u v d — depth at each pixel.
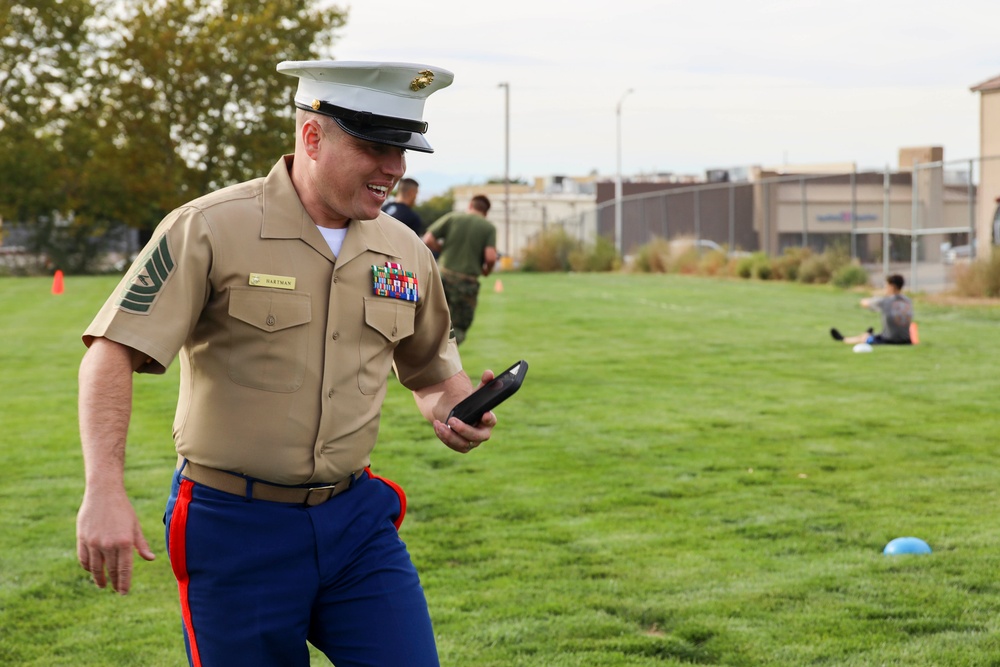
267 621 2.48
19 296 22.80
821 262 27.98
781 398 9.83
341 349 2.56
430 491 6.39
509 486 6.52
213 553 2.49
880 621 4.24
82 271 37.88
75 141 38.44
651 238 38.44
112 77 40.12
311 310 2.53
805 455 7.38
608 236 40.03
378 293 2.63
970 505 6.02
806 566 4.95
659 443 7.80
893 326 14.14
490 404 2.74
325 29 41.50
